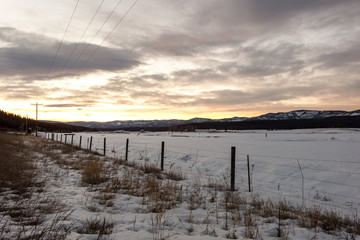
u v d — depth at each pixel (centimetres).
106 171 1002
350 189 909
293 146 2700
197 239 355
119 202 588
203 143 3381
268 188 958
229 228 446
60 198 584
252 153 2008
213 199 676
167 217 484
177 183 926
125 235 354
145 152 2166
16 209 459
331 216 546
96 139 4934
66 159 1485
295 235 429
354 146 2553
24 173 832
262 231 436
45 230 337
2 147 1823
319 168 1259
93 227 386
